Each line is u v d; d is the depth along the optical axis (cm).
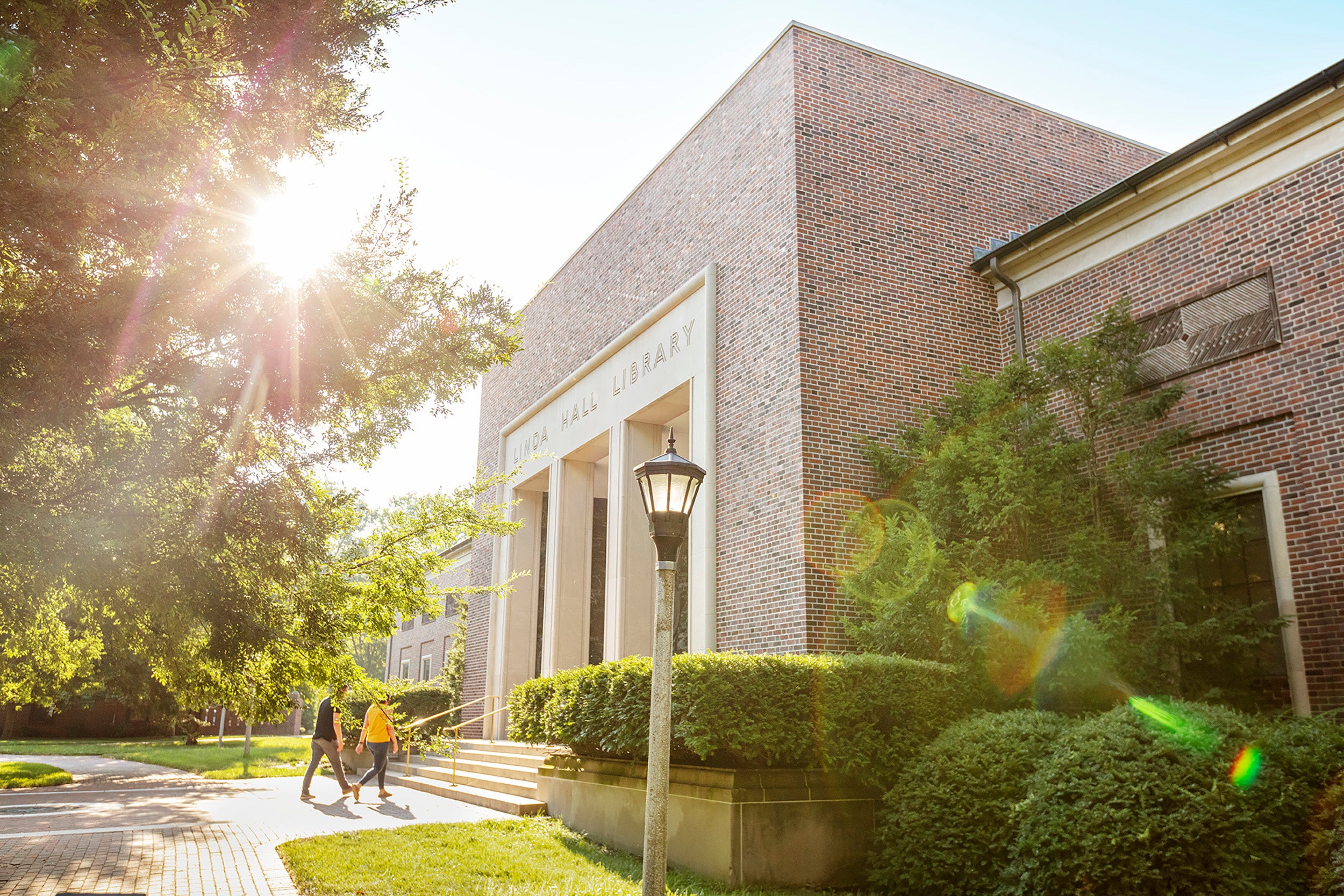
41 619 679
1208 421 1095
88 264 580
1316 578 964
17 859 848
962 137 1463
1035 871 670
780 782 839
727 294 1432
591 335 1917
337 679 759
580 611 1942
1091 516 1075
